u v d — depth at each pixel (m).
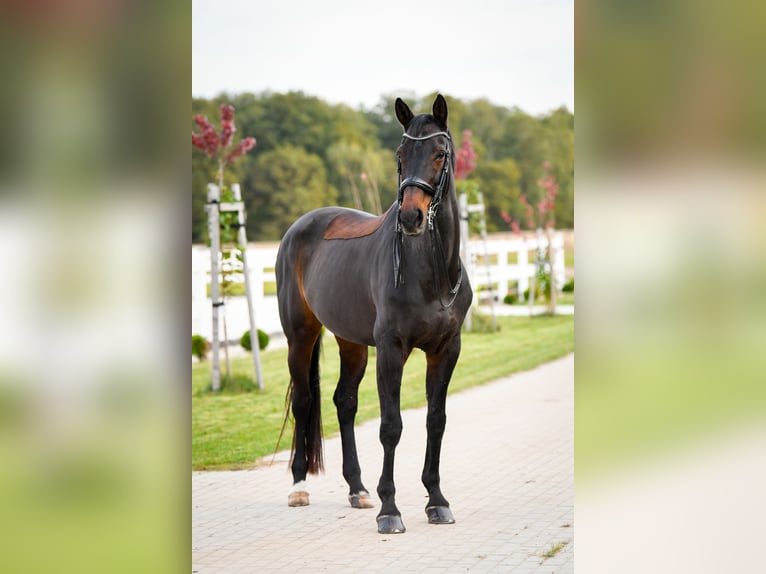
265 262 23.84
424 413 14.49
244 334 20.88
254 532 8.16
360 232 9.17
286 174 55.84
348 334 9.05
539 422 13.49
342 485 10.20
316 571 6.87
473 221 26.11
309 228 9.89
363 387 17.17
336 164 58.31
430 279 8.05
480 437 12.53
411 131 7.73
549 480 9.92
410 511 8.85
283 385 17.12
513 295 33.47
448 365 8.45
